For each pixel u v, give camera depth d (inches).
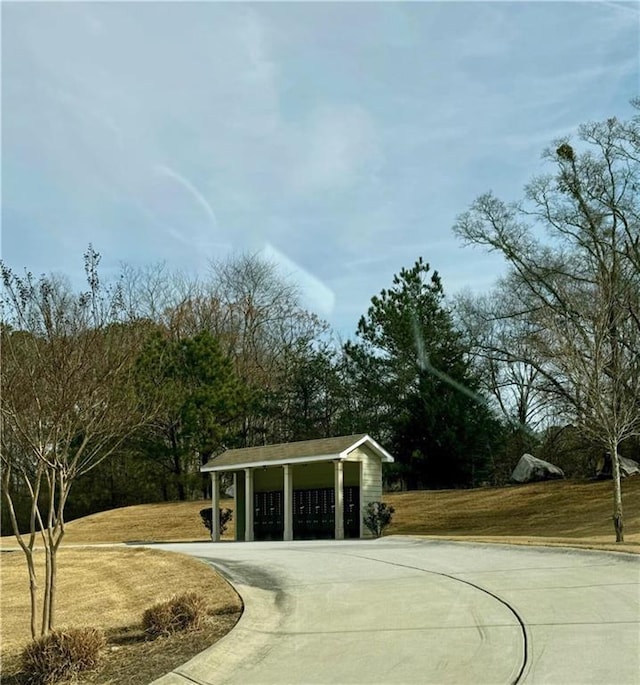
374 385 1610.5
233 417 1611.7
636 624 333.1
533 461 1454.2
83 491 1754.4
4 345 390.0
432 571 542.9
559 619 350.6
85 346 410.6
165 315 1846.7
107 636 411.8
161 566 679.1
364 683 277.3
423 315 1558.8
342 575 548.4
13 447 438.3
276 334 2004.2
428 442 1496.1
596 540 773.3
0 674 360.8
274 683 288.2
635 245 1184.8
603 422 802.2
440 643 323.6
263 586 514.9
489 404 1704.0
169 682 304.3
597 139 1207.6
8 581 709.3
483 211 1293.1
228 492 1659.7
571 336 988.6
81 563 768.9
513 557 611.8
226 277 2001.7
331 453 1064.2
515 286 1306.6
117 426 588.4
